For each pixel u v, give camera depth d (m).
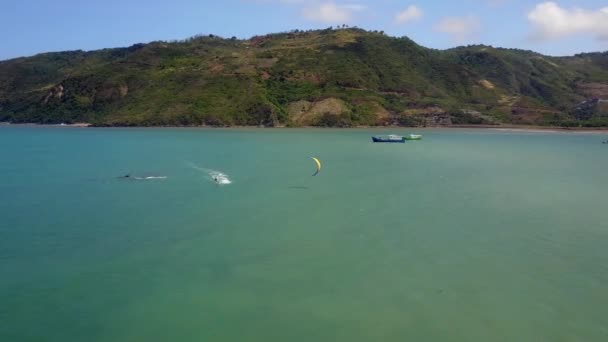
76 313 24.00
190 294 25.89
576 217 41.12
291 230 36.59
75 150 93.81
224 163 73.00
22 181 56.44
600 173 67.06
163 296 25.64
